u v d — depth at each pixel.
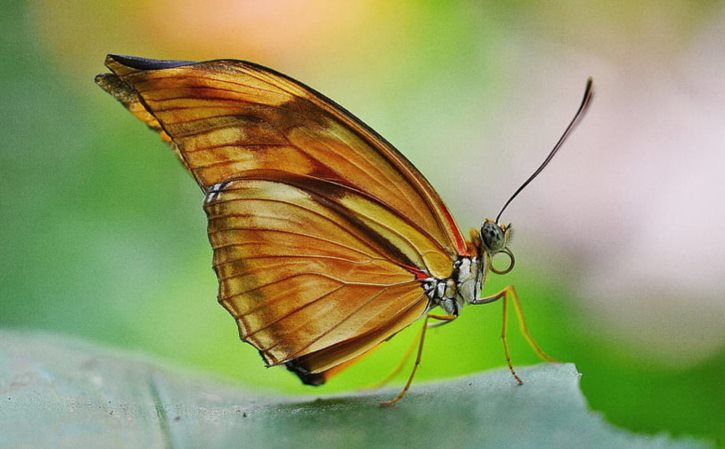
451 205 0.29
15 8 0.27
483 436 0.19
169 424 0.19
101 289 0.26
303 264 0.21
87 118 0.27
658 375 0.25
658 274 0.27
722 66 0.29
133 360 0.22
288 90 0.21
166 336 0.26
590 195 0.28
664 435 0.19
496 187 0.29
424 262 0.22
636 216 0.28
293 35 0.27
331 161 0.21
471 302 0.22
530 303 0.26
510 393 0.20
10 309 0.26
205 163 0.21
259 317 0.21
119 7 0.27
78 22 0.27
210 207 0.21
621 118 0.29
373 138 0.21
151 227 0.27
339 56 0.28
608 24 0.30
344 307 0.21
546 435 0.19
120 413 0.20
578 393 0.20
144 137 0.27
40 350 0.22
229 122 0.21
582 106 0.22
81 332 0.26
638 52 0.30
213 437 0.19
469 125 0.29
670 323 0.26
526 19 0.29
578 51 0.30
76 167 0.27
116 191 0.27
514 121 0.29
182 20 0.27
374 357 0.25
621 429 0.19
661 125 0.29
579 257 0.27
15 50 0.27
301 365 0.22
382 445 0.19
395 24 0.28
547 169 0.29
